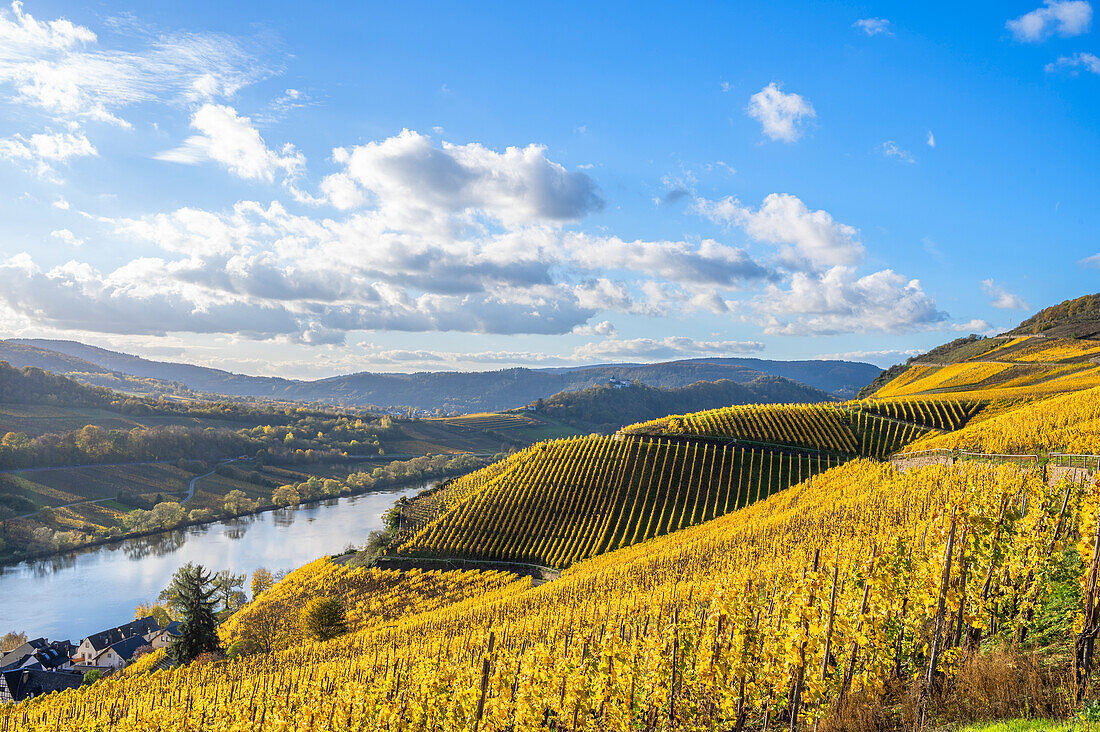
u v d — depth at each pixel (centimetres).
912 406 12144
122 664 8144
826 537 3838
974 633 1986
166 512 14738
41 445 17088
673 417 12925
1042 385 12838
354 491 19825
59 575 11312
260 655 6419
